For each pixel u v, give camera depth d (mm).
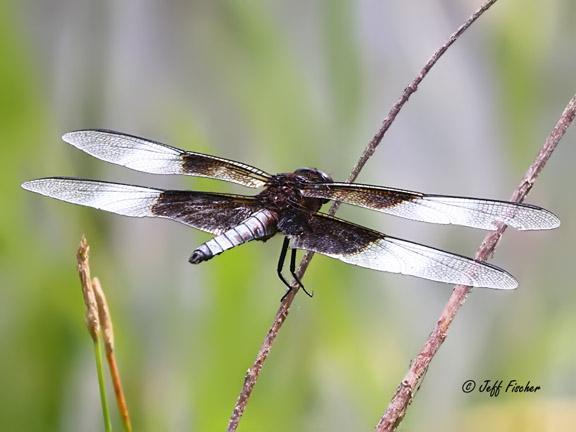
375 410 869
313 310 868
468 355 887
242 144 883
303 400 864
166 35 883
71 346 869
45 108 877
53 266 871
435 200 786
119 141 803
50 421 864
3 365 865
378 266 782
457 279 774
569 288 886
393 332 880
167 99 884
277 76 880
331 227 790
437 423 875
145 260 871
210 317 862
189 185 872
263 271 866
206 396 859
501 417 870
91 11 881
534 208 777
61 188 794
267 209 795
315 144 881
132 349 864
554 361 879
